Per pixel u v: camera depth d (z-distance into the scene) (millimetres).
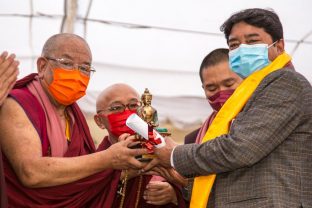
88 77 3750
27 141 3475
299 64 7469
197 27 6867
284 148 3262
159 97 7648
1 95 3324
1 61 3344
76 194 3639
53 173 3439
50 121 3670
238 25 3494
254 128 3225
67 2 6359
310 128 3260
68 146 3750
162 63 7375
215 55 4102
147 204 3996
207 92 4105
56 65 3670
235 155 3219
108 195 3730
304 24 6871
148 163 3586
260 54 3418
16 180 3510
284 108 3229
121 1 6441
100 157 3512
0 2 6301
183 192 3898
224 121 3453
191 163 3359
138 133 3473
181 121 7762
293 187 3195
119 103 4164
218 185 3385
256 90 3350
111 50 7141
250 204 3230
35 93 3711
